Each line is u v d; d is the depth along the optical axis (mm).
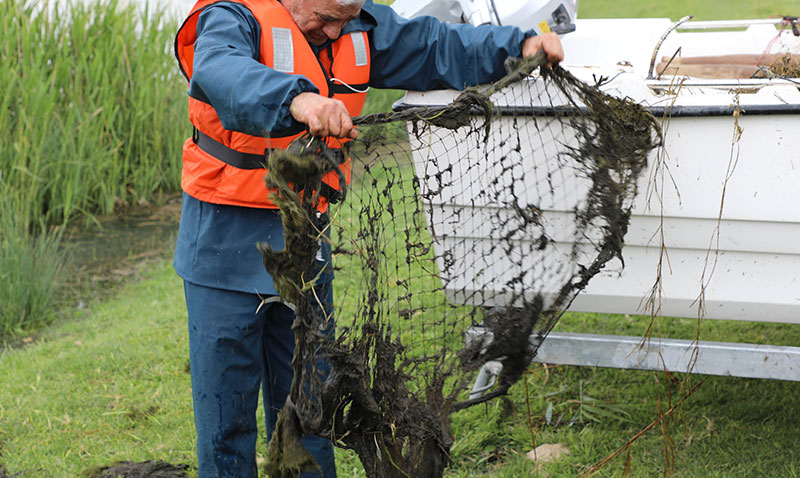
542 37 2168
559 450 2869
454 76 2287
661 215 2416
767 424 2973
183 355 3697
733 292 2527
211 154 2057
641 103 2336
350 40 2102
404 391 1931
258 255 2098
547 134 2369
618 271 2559
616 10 10461
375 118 1816
